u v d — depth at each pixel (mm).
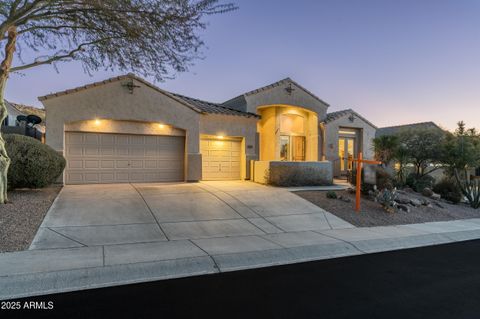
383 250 7492
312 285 5125
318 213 10898
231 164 17797
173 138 15586
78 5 8578
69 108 13328
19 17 8070
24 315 3939
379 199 12156
